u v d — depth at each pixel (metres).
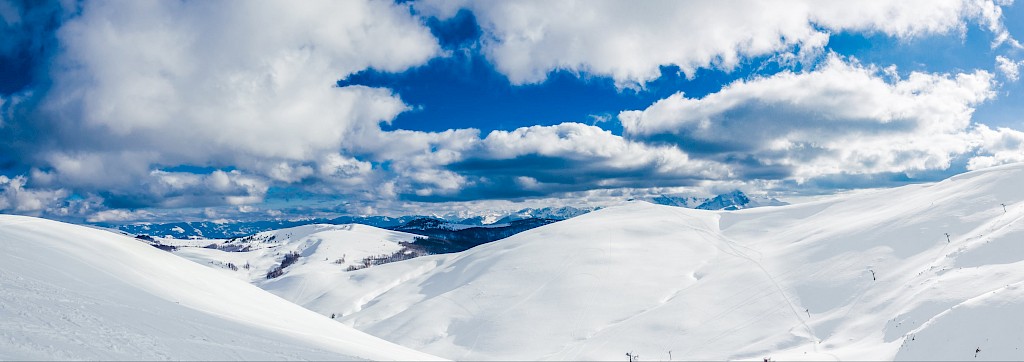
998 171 100.62
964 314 40.69
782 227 138.50
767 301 82.19
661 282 106.31
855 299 72.62
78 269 25.64
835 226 116.12
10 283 20.75
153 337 18.38
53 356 14.59
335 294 171.25
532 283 117.81
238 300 33.06
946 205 92.62
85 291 22.50
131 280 26.98
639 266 117.38
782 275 91.62
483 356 86.12
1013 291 40.69
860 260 84.88
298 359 19.66
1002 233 64.56
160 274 31.45
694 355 70.81
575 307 98.88
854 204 135.75
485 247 182.88
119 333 17.92
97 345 16.23
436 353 90.38
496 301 111.38
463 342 94.06
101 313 19.83
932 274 64.94
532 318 97.31
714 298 88.75
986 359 36.44
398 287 166.38
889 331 53.78
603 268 118.19
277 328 25.44
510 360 82.62
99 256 29.88
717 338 74.12
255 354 19.11
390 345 33.09
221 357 17.91
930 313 51.53
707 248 127.31
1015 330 37.03
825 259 91.88
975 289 51.94
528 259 134.75
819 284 82.25
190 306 25.17
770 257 105.50
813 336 66.62
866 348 50.31
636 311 93.44
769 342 68.06
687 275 109.19
